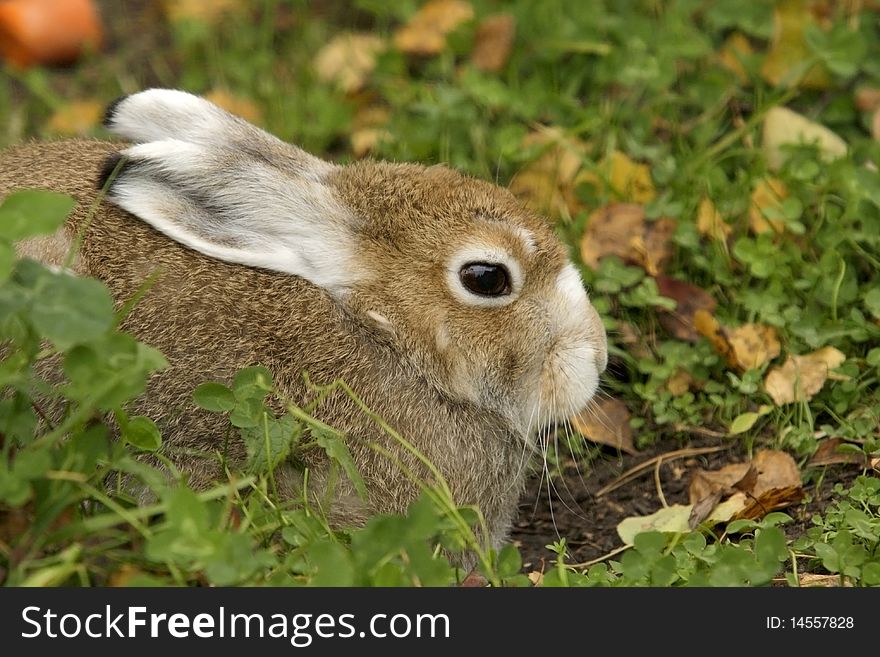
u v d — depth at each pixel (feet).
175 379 20.16
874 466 21.93
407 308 21.56
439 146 28.81
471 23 31.42
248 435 18.97
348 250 21.62
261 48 33.06
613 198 27.32
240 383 18.93
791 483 21.86
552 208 27.55
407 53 32.22
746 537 21.48
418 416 21.52
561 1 32.12
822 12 31.35
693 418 24.13
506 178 28.27
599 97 30.30
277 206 21.54
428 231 21.72
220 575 14.98
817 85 29.71
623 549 21.52
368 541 16.07
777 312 24.67
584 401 22.48
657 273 25.76
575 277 22.53
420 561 15.98
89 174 21.62
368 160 24.26
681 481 23.44
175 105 21.80
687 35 30.81
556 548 20.48
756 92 29.66
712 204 26.40
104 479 18.85
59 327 15.23
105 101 32.01
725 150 28.76
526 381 22.17
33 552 15.53
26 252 19.99
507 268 21.63
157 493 16.98
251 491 18.92
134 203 20.47
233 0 34.71
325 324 21.27
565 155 28.19
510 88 30.25
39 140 24.76
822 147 27.84
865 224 25.54
